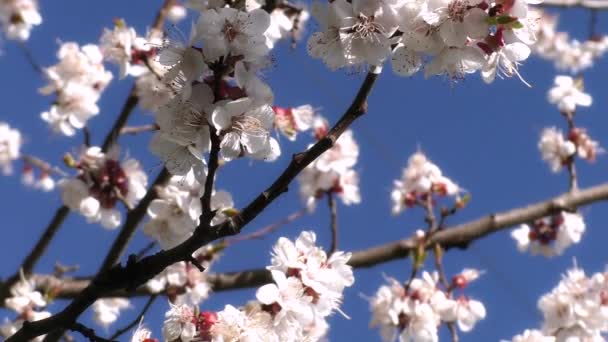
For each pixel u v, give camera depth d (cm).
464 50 60
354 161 89
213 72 59
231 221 60
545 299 82
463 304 82
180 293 82
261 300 66
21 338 62
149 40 82
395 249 86
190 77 59
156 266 61
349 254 68
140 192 80
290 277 67
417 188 89
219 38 59
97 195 80
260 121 59
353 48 60
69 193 80
